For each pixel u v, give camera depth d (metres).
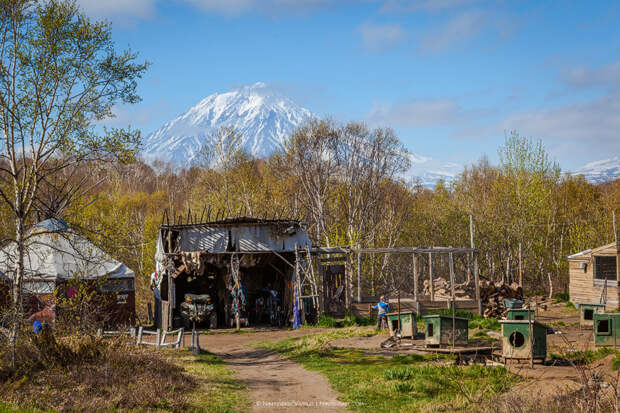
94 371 15.12
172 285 32.03
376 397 13.88
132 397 13.09
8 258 19.97
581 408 10.13
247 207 52.62
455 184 65.19
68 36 21.16
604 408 10.22
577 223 51.50
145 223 45.19
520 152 53.00
